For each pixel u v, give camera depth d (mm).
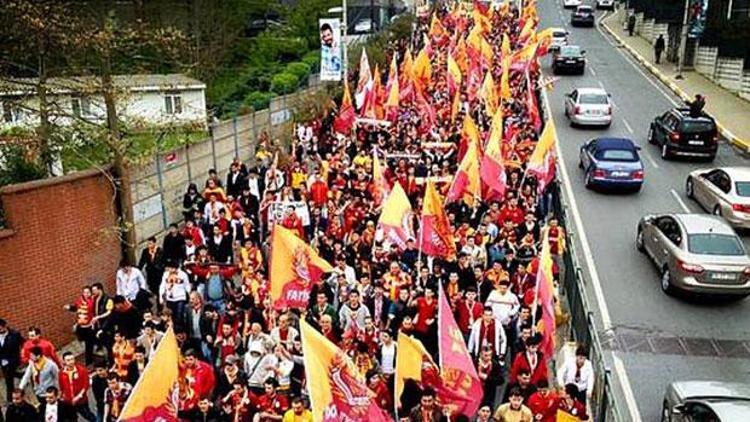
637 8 62812
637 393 13375
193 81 33062
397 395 10594
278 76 40406
